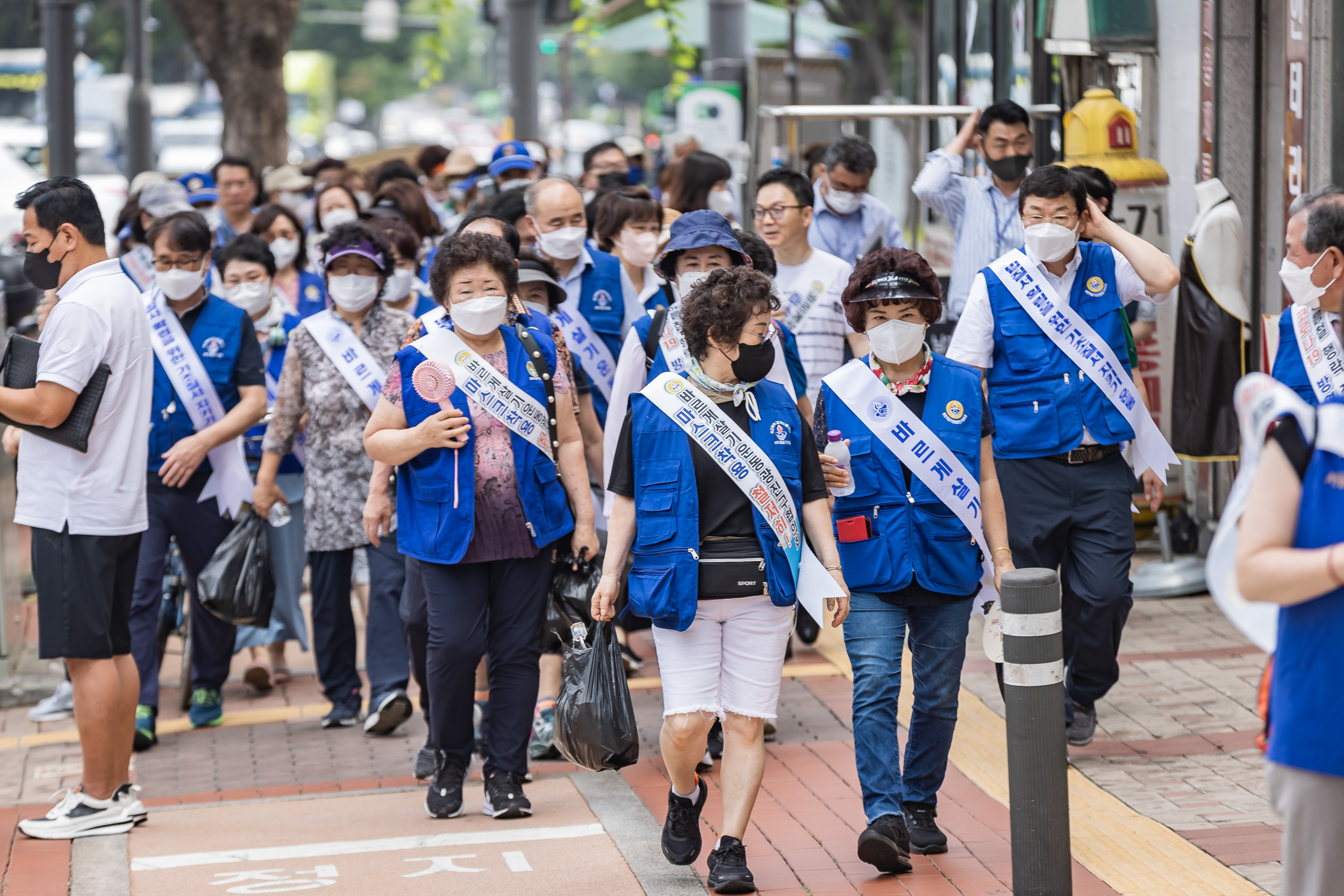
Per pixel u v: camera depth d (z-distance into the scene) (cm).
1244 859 838
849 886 820
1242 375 1353
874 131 2570
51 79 2589
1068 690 1034
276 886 845
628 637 1422
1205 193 1341
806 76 2661
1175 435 1378
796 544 787
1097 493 978
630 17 3250
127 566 962
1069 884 716
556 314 1112
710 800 971
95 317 923
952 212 1320
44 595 928
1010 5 1778
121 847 921
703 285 783
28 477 930
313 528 1165
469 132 8644
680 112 2641
